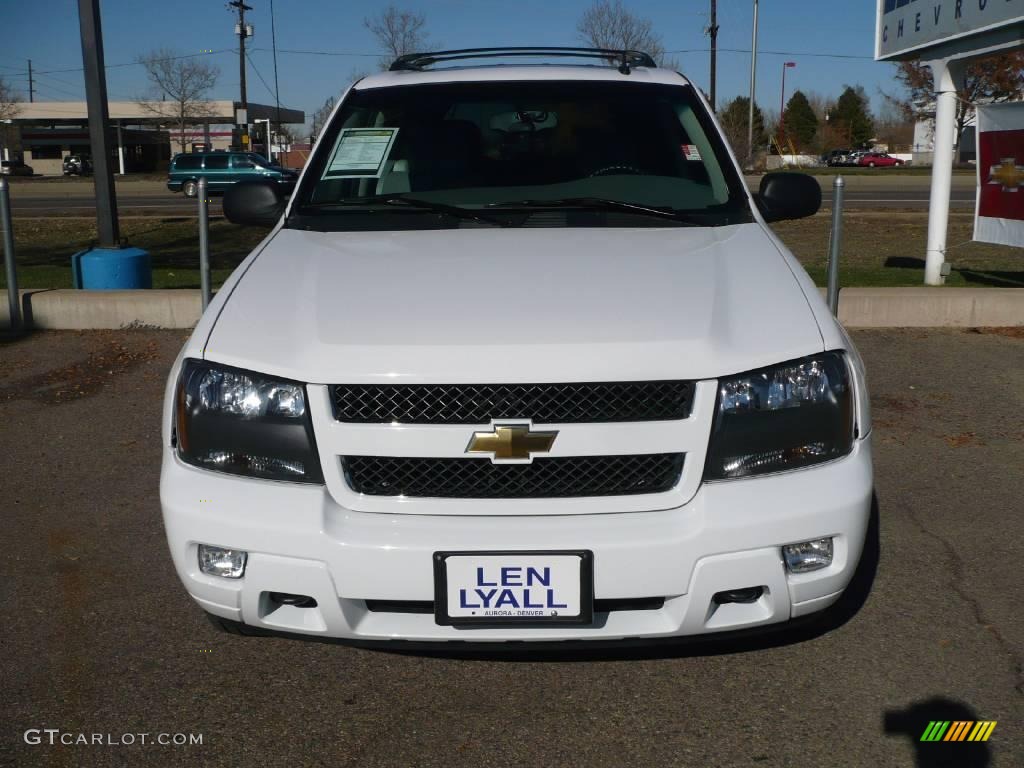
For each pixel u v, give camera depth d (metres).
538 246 3.17
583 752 2.55
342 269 3.03
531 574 2.43
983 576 3.51
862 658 2.97
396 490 2.52
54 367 6.54
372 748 2.58
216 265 12.33
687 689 2.82
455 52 4.48
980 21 7.83
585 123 3.92
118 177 50.97
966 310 7.17
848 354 2.71
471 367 2.49
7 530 4.02
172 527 2.60
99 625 3.24
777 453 2.54
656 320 2.63
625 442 2.47
